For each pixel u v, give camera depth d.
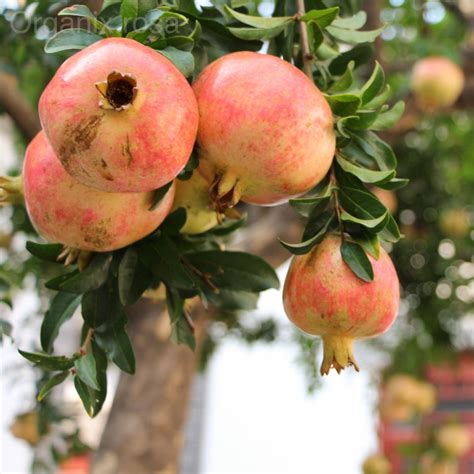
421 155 1.71
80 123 0.51
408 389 1.82
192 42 0.58
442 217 1.69
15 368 1.20
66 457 1.23
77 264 0.64
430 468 1.81
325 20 0.65
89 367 0.62
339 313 0.59
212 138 0.56
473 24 1.64
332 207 0.62
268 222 1.42
